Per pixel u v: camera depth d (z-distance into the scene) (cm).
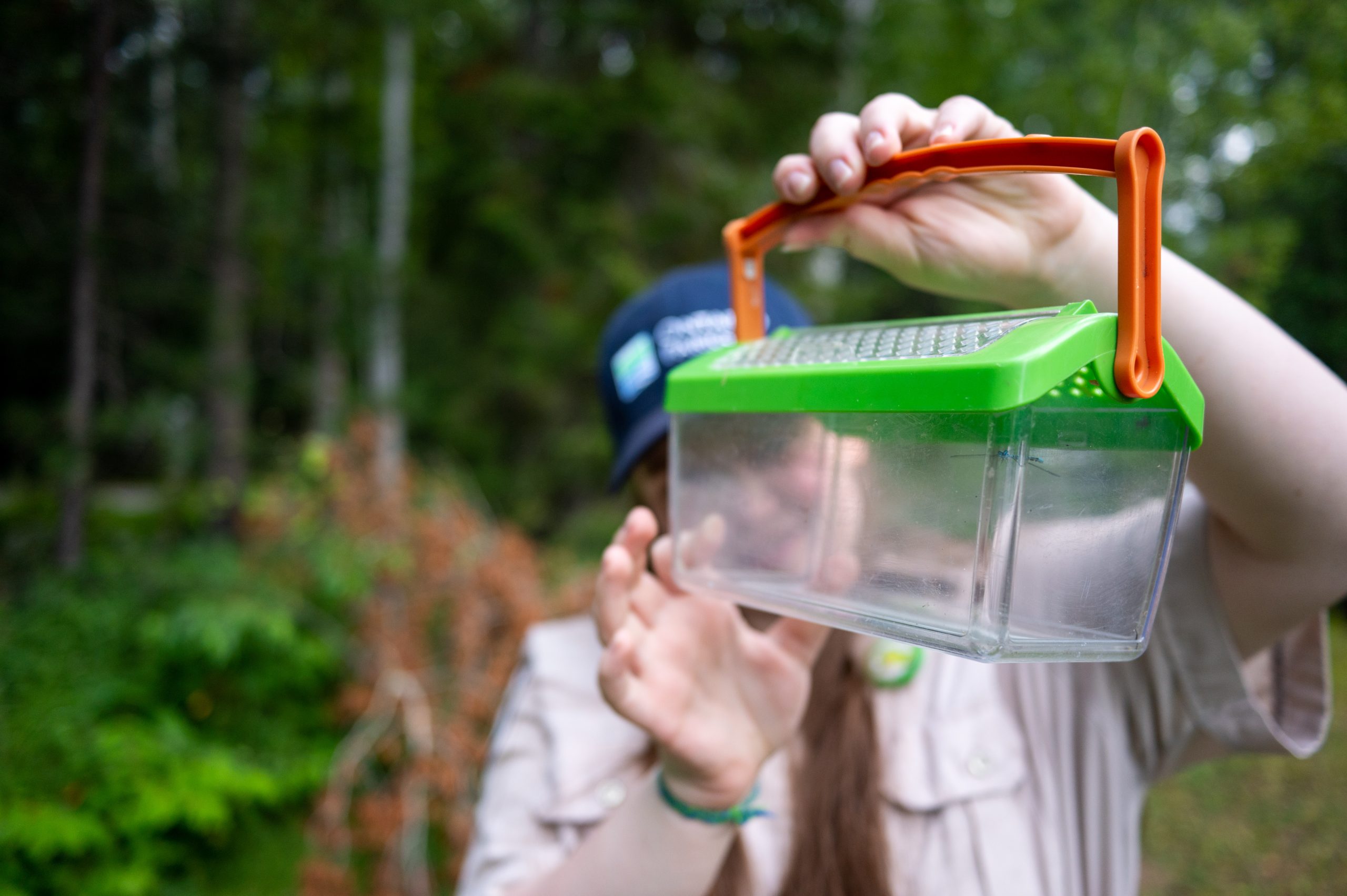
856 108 705
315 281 586
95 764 277
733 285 70
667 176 699
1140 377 45
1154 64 568
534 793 102
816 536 55
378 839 271
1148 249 45
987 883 80
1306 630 76
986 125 60
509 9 799
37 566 383
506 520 666
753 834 86
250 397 482
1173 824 201
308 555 338
